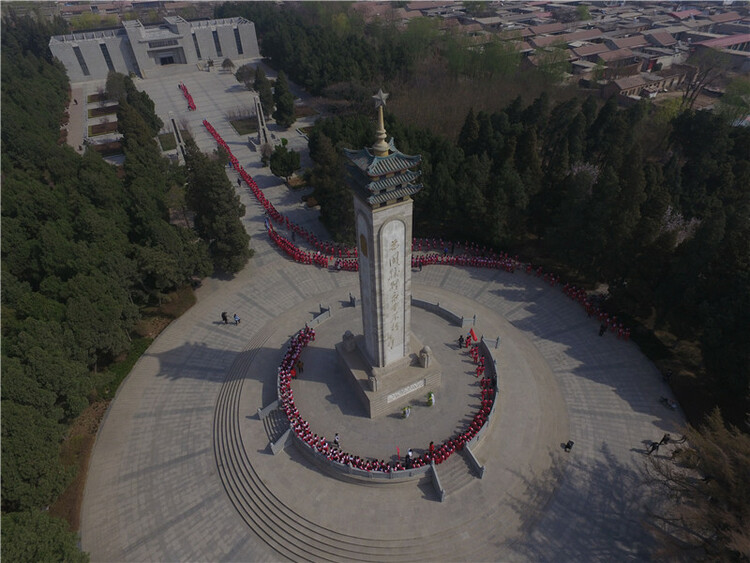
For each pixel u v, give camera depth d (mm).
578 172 54375
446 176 60125
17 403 32906
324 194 64812
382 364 38906
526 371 43875
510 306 52656
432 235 66562
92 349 41719
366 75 108312
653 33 155000
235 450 37906
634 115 73625
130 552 32250
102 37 149875
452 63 112125
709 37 157625
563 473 35719
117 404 43156
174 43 151250
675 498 32312
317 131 77688
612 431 38688
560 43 130750
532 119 78750
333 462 34688
